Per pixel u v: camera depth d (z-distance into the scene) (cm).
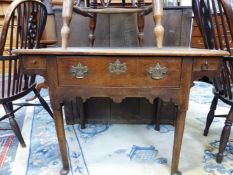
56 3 184
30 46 127
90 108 157
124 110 157
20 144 127
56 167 109
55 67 84
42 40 182
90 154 120
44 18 133
